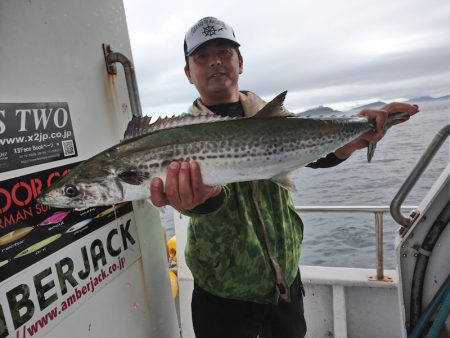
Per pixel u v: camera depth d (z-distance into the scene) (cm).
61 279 53
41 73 51
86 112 59
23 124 47
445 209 69
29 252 48
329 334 110
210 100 85
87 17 60
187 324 112
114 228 65
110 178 59
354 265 231
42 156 51
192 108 86
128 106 69
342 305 106
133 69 66
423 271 73
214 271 74
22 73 48
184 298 112
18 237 46
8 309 45
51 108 52
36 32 50
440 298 70
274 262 73
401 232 75
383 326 105
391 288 104
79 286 56
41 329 49
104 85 64
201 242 73
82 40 59
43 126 51
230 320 77
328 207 103
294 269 79
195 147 65
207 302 78
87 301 58
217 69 81
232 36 83
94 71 61
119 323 65
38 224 49
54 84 53
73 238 56
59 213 53
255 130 68
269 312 79
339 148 83
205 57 82
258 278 73
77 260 56
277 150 69
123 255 67
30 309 48
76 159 57
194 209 64
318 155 74
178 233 112
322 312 110
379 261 104
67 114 55
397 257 74
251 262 72
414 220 71
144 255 74
